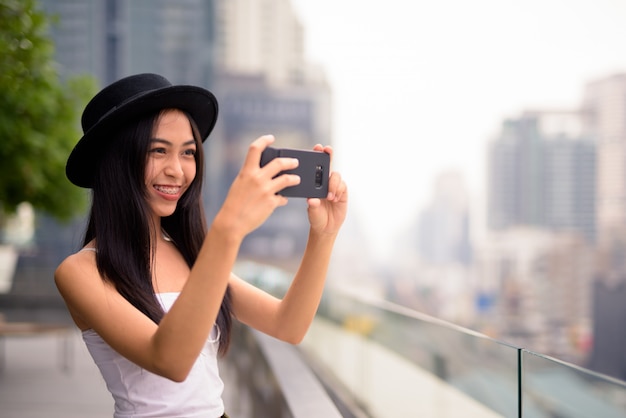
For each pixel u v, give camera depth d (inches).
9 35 147.0
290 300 56.2
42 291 437.4
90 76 296.2
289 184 42.7
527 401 65.0
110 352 50.1
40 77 175.6
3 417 174.1
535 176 3088.1
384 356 138.7
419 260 3257.9
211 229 41.5
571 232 2999.5
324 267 55.1
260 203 41.4
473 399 84.4
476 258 3137.3
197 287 41.3
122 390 50.1
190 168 52.7
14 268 453.1
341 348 181.3
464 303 3122.5
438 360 100.9
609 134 3058.6
